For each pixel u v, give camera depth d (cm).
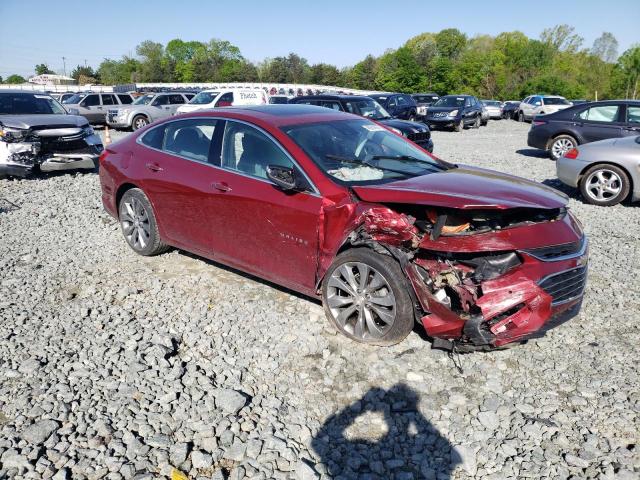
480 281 331
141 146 540
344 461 276
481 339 327
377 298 361
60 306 445
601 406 315
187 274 510
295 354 370
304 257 399
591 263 550
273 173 391
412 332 396
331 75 9581
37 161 955
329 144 432
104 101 2439
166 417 306
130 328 407
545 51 8469
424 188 366
